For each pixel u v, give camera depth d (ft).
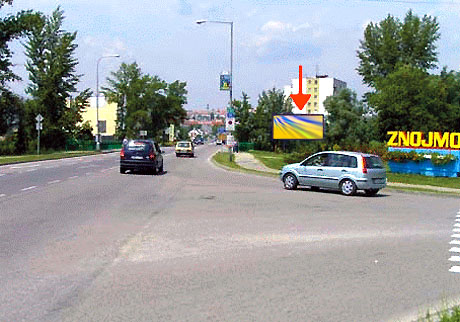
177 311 18.86
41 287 21.49
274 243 32.19
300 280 23.70
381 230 38.63
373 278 24.48
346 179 67.15
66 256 27.14
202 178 86.74
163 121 426.10
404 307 20.15
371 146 127.44
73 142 239.91
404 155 107.76
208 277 23.72
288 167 71.97
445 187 84.38
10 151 183.62
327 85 458.91
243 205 51.01
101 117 391.24
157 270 24.76
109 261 26.32
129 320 17.79
